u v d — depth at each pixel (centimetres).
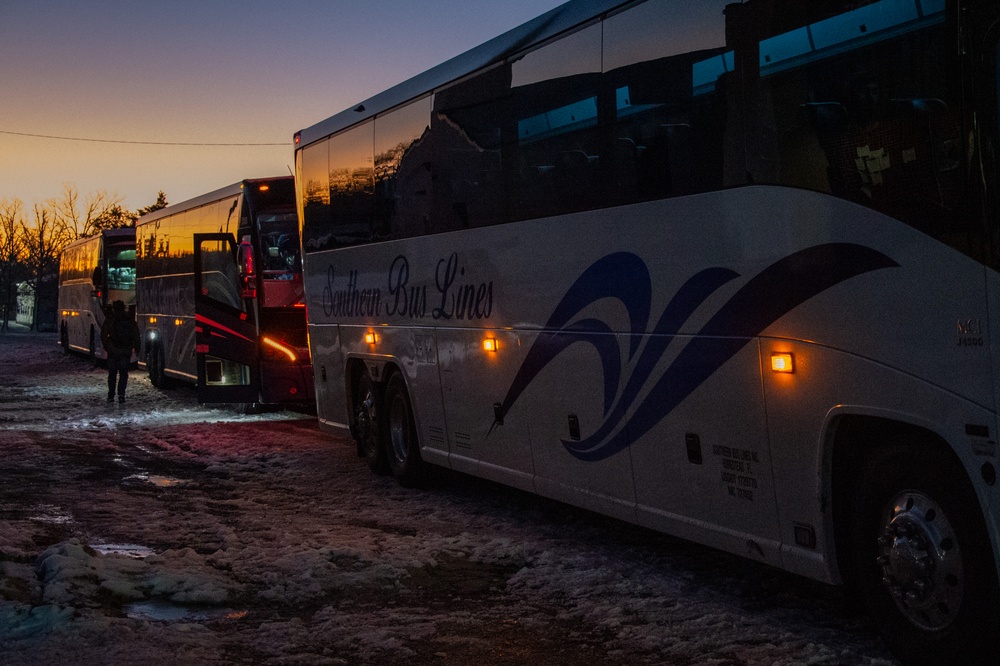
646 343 714
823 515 575
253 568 764
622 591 702
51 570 682
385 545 844
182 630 605
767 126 599
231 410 2098
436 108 1025
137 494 1098
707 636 600
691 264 666
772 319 596
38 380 2922
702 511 675
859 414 541
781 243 589
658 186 696
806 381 573
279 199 1831
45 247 8669
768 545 618
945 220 490
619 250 741
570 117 799
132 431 1714
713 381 649
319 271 1384
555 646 596
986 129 473
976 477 476
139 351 2891
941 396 491
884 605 549
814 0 569
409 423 1132
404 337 1122
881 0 528
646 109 709
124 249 3359
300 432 1691
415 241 1084
